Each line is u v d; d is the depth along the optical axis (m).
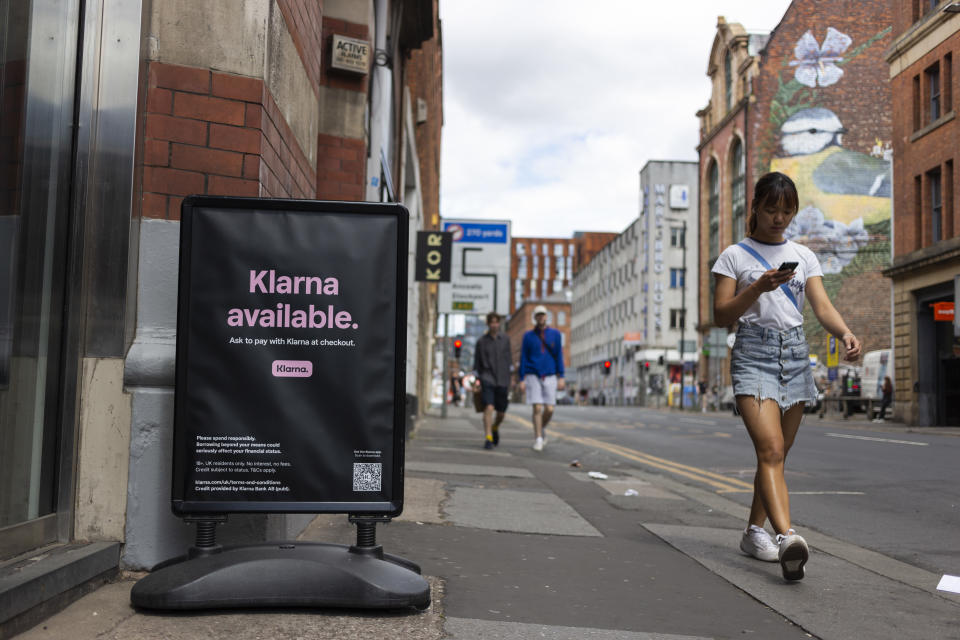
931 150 25.27
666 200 67.56
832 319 4.10
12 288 2.75
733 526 5.68
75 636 2.47
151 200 3.39
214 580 2.81
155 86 3.43
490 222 22.14
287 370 3.05
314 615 2.85
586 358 101.25
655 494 7.29
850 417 30.50
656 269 67.12
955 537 5.65
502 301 22.03
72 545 3.12
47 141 2.97
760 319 4.16
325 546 3.15
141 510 3.24
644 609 3.29
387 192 10.66
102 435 3.23
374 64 7.66
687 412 45.91
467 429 17.19
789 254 4.21
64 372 3.14
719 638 2.96
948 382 24.98
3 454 2.72
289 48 4.15
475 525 5.00
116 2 3.30
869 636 3.08
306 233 3.10
